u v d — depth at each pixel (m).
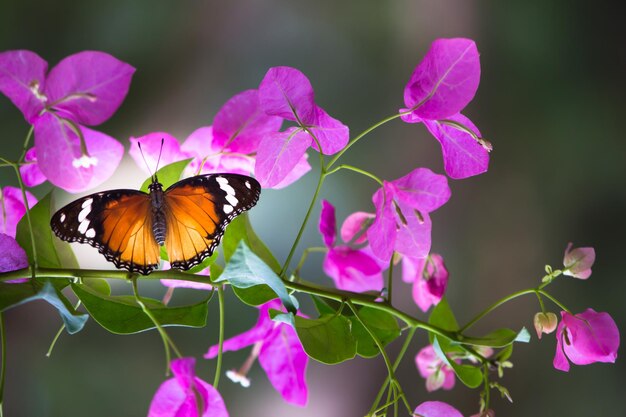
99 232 0.71
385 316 0.74
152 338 1.25
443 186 0.73
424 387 1.29
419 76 0.72
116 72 0.70
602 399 1.40
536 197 1.63
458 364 0.74
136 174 1.12
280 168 0.73
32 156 0.73
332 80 1.71
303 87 0.72
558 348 0.72
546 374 1.43
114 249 0.71
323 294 0.72
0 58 0.70
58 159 0.71
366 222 0.77
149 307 0.71
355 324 0.73
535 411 1.39
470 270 1.55
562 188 1.65
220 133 0.74
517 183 1.65
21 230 0.72
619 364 1.44
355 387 1.28
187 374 0.68
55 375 1.23
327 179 1.46
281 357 0.74
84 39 1.65
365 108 1.69
